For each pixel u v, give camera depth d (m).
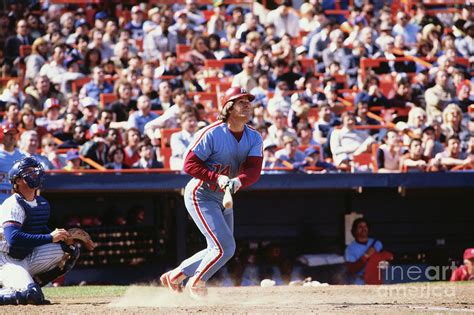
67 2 71.06
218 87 58.75
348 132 52.06
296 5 74.75
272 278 49.78
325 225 53.16
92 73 61.12
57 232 25.72
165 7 67.25
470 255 41.28
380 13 72.81
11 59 64.38
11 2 70.88
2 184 34.97
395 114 58.25
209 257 25.78
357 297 28.36
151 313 22.48
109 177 45.50
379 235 53.53
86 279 48.53
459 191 53.41
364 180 47.81
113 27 64.69
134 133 48.56
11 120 50.12
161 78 58.94
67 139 51.19
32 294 25.28
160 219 51.59
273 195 52.66
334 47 64.44
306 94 58.47
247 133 25.48
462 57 67.94
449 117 55.41
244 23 67.81
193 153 24.94
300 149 51.41
